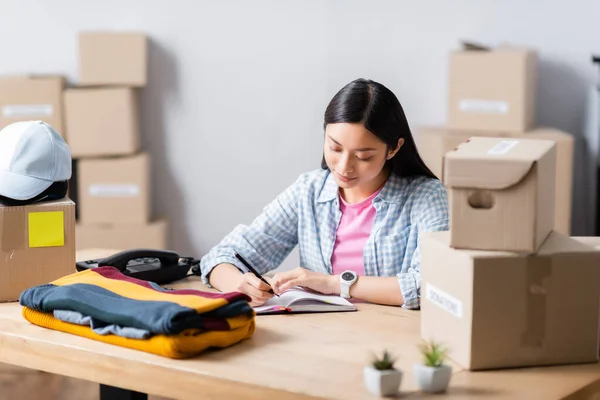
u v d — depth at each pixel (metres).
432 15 4.05
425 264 1.73
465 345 1.58
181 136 4.44
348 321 1.90
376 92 2.07
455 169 1.56
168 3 4.32
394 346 1.72
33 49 4.46
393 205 2.26
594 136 3.79
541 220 1.60
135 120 4.25
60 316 1.80
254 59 4.30
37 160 2.05
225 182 4.45
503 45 3.90
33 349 1.77
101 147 4.14
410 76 4.13
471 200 1.72
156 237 4.20
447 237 1.71
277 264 2.42
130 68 4.13
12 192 2.03
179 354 1.62
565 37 3.93
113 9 4.36
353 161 2.07
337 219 2.32
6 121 4.11
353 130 2.04
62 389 3.04
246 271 2.25
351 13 4.16
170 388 1.61
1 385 3.06
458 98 3.71
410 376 1.55
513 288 1.57
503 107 3.65
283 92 4.30
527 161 1.52
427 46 4.09
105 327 1.72
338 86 4.23
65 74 4.46
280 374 1.56
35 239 2.05
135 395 1.84
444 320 1.66
